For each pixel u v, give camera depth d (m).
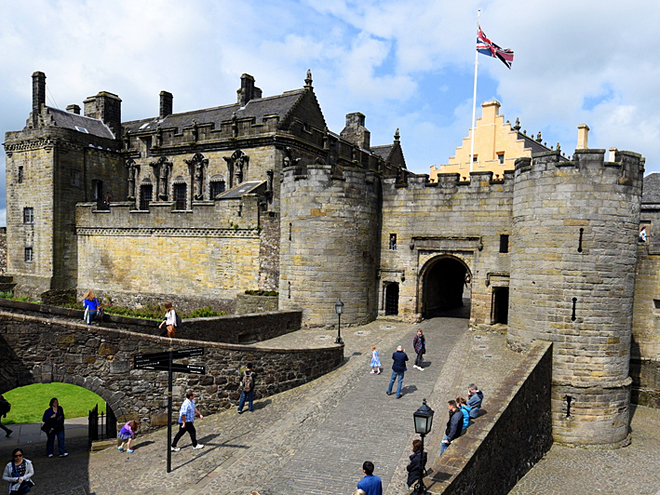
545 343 21.70
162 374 17.17
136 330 19.69
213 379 17.98
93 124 44.97
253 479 13.09
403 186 30.61
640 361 26.94
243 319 24.77
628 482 17.89
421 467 10.39
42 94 41.47
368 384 19.73
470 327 28.77
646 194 37.03
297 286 29.08
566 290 21.53
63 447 16.00
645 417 25.14
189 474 13.58
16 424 20.19
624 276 21.62
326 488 12.52
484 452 13.07
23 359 15.41
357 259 29.48
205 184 39.47
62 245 40.00
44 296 38.91
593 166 21.25
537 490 16.55
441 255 29.80
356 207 29.31
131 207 37.59
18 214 41.81
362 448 14.54
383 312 31.48
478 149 49.91
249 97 42.25
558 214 21.67
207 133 39.19
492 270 28.22
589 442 21.19
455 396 17.95
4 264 45.75
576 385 21.27
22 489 12.25
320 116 41.16
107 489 13.02
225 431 16.34
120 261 38.41
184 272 35.44
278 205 32.22
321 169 28.62
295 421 16.52
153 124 46.59
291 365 20.08
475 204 28.62
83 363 16.06
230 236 33.44
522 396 17.06
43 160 39.81
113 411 16.69
